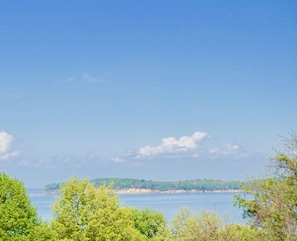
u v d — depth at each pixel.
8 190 42.84
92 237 50.50
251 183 31.05
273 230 28.23
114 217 52.16
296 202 28.41
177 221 50.75
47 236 43.00
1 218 40.25
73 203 51.66
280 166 30.19
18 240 39.94
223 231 36.66
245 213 32.19
